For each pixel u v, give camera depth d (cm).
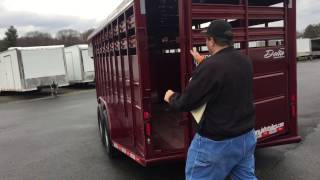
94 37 1027
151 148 504
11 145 972
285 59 568
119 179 620
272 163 645
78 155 797
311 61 4956
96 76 1038
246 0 511
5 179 676
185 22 475
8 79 2458
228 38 346
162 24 725
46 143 955
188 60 479
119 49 609
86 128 1120
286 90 577
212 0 562
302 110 1174
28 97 2400
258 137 551
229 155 343
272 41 552
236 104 341
